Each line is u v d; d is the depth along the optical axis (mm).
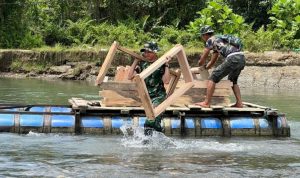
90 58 24891
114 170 7039
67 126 9797
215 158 7965
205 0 30531
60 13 30422
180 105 10422
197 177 6754
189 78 8930
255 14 31141
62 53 24984
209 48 10453
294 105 15086
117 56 24016
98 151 8305
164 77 9023
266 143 9367
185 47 26438
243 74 22922
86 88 19438
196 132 10039
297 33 26266
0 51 24906
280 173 7102
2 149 8320
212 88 10258
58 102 14359
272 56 23328
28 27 28281
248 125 10188
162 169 7141
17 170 6984
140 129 9656
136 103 10219
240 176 6883
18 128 9695
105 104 10195
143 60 9859
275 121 10258
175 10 30578
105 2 30453
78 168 7133
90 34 28141
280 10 26953
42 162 7477
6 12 27953
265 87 22094
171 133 9961
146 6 30359
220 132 10086
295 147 9023
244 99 16688
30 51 25062
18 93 16750
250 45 25719
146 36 28047
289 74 22484
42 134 9656
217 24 27406
